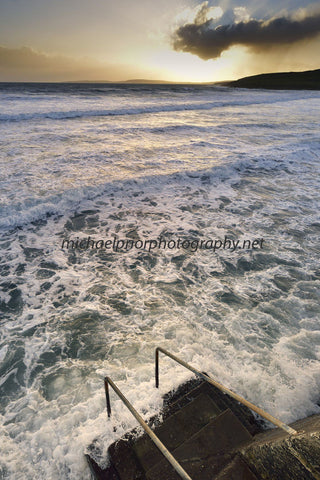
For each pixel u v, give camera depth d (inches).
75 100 1212.5
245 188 391.9
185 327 171.5
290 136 666.8
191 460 89.4
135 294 201.9
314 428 73.1
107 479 91.0
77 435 114.3
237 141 613.9
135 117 895.1
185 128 727.7
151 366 144.6
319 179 425.4
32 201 314.5
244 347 156.3
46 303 191.9
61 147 518.6
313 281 214.1
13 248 252.7
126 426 112.7
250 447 80.7
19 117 758.5
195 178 415.8
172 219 311.3
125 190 370.9
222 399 115.5
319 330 167.9
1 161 426.6
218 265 235.6
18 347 158.9
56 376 142.5
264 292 202.5
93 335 166.7
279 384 132.7
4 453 109.4
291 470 64.2
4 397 132.3
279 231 286.5
